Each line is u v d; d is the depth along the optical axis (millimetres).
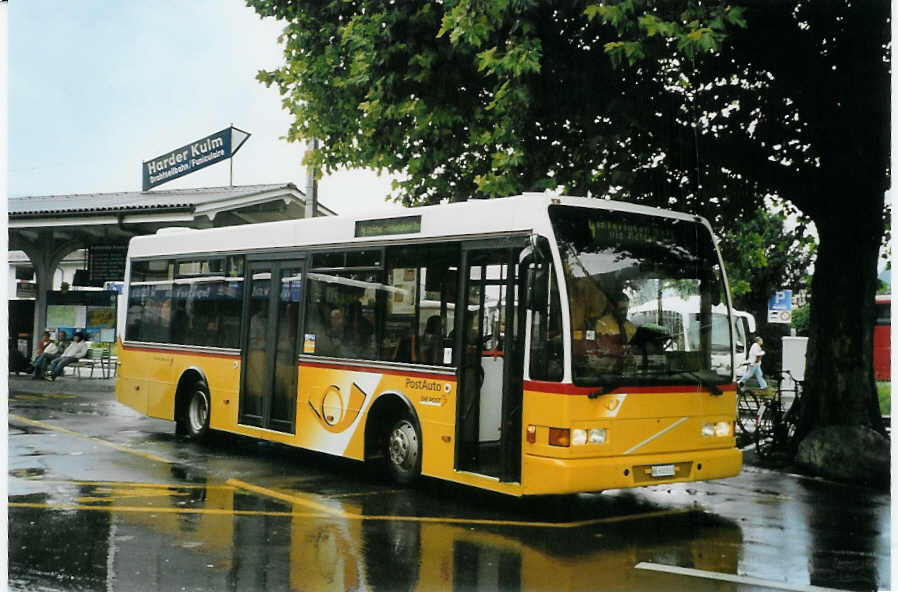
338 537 7047
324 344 10086
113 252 23906
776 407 11938
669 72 10023
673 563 6512
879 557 6777
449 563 6359
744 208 12219
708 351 8344
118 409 16484
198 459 10836
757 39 9875
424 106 10312
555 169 10258
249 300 11289
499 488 7844
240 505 8180
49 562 6160
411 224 9133
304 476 9820
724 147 10703
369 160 12477
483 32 8492
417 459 8836
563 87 9641
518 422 7797
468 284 8430
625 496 9148
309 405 10188
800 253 27422
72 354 22766
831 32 10086
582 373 7488
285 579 5871
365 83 10656
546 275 7566
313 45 11805
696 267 8422
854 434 10359
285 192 21578
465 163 11992
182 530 7141
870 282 10906
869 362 10922
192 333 12297
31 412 15484
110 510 7812
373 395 9344
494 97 9297
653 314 8047
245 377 11219
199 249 12305
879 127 10359
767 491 9555
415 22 9891
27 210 22188
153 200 22484
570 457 7359
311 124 12734
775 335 29266
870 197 10688
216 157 21656
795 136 11086
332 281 10078
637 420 7715
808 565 6531
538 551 6758
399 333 9141
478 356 8328
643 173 10789
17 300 24766
